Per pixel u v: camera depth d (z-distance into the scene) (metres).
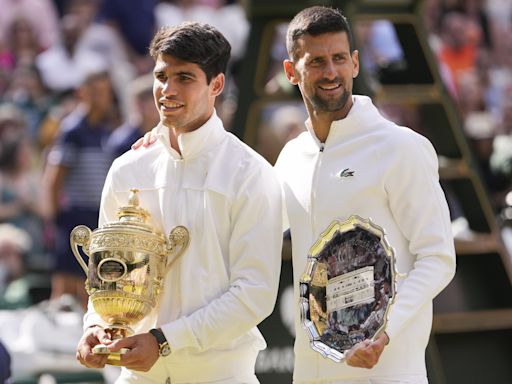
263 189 9.25
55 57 22.58
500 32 24.41
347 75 9.03
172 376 9.20
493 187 20.14
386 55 19.17
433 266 8.74
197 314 8.97
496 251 14.90
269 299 9.12
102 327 9.21
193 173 9.30
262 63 15.06
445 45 24.11
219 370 9.16
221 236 9.19
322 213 9.16
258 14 14.97
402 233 9.00
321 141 9.34
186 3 23.06
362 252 8.56
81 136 20.11
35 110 22.25
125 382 9.41
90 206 19.95
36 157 22.02
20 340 16.16
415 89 15.14
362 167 9.05
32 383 15.77
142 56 22.80
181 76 9.11
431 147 9.15
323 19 8.97
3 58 22.48
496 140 20.52
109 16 22.77
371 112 9.22
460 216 15.90
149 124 20.17
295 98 14.95
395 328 8.43
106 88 20.59
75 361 16.06
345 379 8.89
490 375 14.62
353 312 8.56
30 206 21.64
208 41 9.15
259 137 18.56
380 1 15.10
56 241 19.70
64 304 17.31
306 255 9.21
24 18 22.58
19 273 20.73
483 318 14.64
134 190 9.25
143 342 8.84
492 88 24.05
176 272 9.16
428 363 13.90
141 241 8.98
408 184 8.91
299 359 9.19
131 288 8.94
